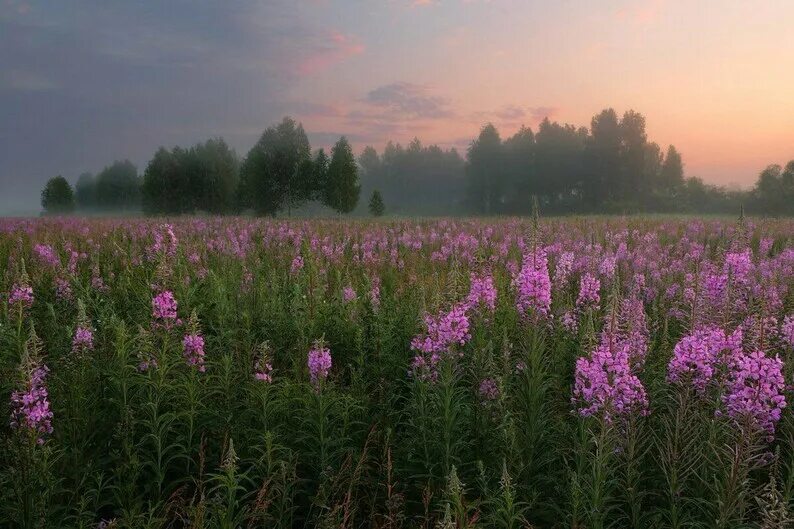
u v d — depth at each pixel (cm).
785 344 648
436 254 1741
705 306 698
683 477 468
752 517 470
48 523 443
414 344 624
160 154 7531
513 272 1230
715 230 2355
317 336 857
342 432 570
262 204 6388
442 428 559
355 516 513
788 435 520
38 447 494
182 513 454
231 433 557
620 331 631
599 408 495
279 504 493
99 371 633
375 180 18750
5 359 672
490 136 11888
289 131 6419
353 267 1552
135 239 1950
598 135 10631
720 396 504
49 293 1040
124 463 489
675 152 10875
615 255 1516
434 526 488
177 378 629
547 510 501
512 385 646
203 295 1034
